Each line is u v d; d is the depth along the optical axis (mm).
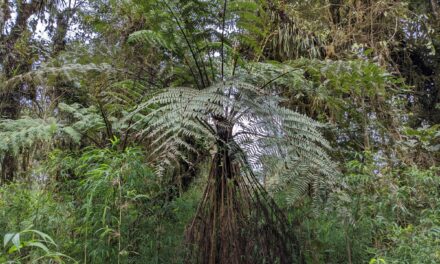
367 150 2512
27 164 2920
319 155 1919
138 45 2779
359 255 2109
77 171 2082
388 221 2113
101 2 3141
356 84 2182
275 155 1814
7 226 1918
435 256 1703
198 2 2080
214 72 2359
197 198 2264
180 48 2273
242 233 1833
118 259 1716
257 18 2234
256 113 1868
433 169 2516
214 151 1986
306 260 2045
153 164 1976
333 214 2070
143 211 1979
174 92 1912
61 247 1842
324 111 3012
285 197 1937
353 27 3475
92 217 1780
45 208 1996
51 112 3072
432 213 2119
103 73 2436
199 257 1810
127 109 2502
